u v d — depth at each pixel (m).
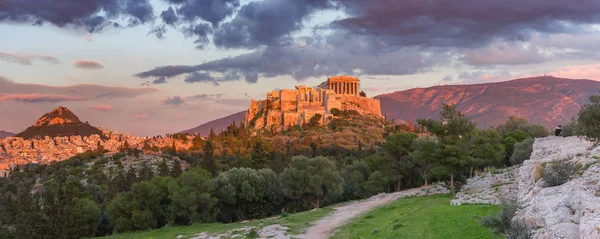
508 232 26.48
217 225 64.88
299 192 88.19
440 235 36.41
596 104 36.00
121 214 77.75
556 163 30.97
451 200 54.03
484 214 40.34
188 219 81.38
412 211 50.75
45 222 71.94
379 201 73.62
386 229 43.31
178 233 57.97
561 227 22.27
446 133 64.44
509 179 58.91
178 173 134.25
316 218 59.12
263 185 90.81
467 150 62.72
